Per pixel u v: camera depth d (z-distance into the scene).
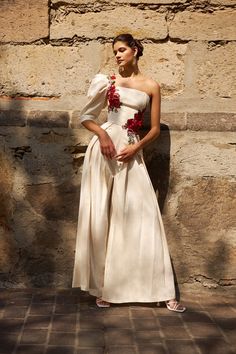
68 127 3.87
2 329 3.01
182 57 3.96
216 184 3.82
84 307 3.46
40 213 3.88
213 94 3.96
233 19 3.93
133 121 3.54
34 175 3.87
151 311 3.41
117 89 3.54
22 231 3.88
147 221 3.51
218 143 3.83
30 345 2.78
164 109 3.95
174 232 3.85
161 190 3.85
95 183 3.53
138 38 3.96
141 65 3.97
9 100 4.00
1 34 3.99
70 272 3.88
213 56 3.95
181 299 3.70
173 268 3.85
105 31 3.97
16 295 3.69
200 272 3.84
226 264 3.83
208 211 3.84
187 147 3.83
